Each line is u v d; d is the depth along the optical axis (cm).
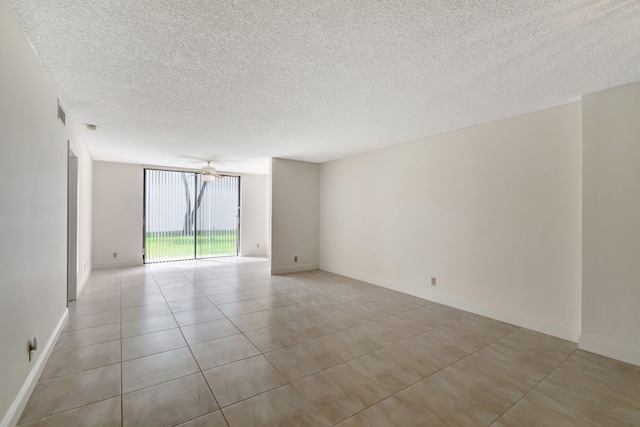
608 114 254
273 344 275
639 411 185
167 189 709
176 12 162
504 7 156
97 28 176
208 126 372
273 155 557
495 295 342
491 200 346
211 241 777
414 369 233
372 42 190
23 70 181
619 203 248
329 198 616
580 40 185
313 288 477
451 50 198
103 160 618
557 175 294
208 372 226
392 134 405
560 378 221
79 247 429
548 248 300
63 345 267
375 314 357
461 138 377
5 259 158
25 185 188
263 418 176
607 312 254
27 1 153
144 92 269
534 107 300
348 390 205
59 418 173
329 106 301
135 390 202
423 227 424
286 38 186
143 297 419
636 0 149
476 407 189
